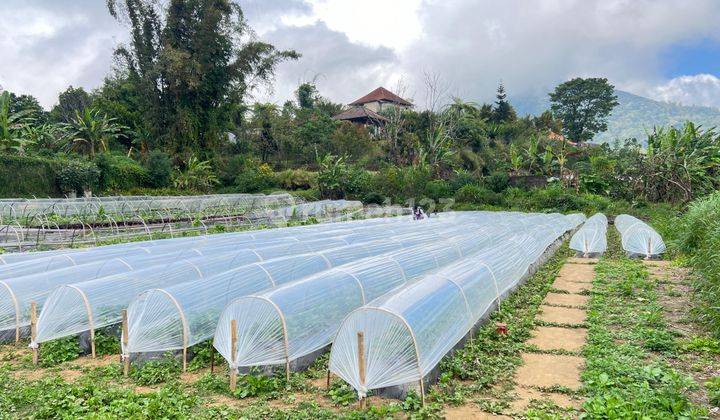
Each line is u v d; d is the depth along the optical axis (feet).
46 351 33.35
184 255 51.24
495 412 23.12
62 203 86.07
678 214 95.96
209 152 154.92
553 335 34.63
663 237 72.84
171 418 23.25
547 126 234.38
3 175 101.19
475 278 37.06
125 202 95.20
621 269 55.47
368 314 25.77
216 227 93.91
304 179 151.84
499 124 230.48
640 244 63.52
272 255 50.60
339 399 24.94
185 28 147.54
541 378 27.09
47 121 161.79
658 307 38.88
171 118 147.13
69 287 34.71
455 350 31.12
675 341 30.76
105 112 155.94
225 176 155.53
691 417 20.52
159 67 140.46
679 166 120.16
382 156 173.47
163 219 96.89
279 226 99.81
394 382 24.57
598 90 282.77
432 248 51.03
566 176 148.36
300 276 42.19
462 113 192.95
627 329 34.37
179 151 149.48
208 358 31.71
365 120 228.63
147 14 144.97
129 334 30.53
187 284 34.40
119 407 23.71
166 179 135.44
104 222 88.02
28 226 75.66
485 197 138.92
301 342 29.63
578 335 34.53
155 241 61.98
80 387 26.76
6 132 107.76
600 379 24.88
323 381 27.96
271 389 26.73
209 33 144.15
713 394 22.81
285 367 28.84
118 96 165.07
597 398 22.22
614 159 145.89
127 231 88.33
